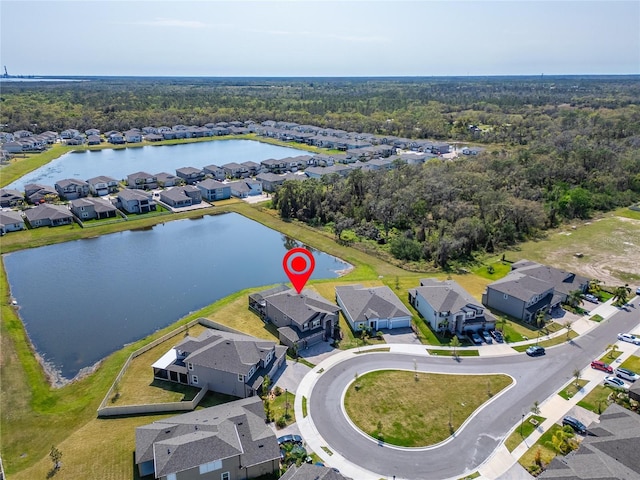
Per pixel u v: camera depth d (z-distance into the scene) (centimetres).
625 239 9912
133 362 5609
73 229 10531
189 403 4791
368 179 11994
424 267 8562
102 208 11325
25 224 10681
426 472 4006
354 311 6481
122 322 6738
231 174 15438
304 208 11400
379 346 5984
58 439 4406
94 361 5788
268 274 8494
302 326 5950
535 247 9531
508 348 5931
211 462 3753
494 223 9912
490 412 4741
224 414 4338
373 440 4378
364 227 10325
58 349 6034
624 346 5934
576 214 11506
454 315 6225
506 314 6850
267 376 5103
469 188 10825
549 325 6494
